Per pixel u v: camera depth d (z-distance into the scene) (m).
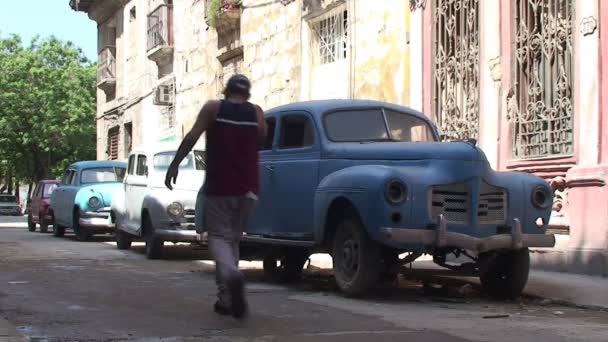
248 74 20.58
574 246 10.23
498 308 7.66
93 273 10.50
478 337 5.91
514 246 7.74
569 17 10.59
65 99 45.31
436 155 7.68
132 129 30.44
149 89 28.20
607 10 9.88
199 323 6.40
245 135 6.34
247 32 20.61
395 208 7.41
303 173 8.69
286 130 9.16
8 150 47.88
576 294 8.29
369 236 7.65
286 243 8.80
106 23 33.69
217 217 6.34
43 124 44.78
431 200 7.54
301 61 17.78
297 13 17.95
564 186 10.52
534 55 11.27
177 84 25.64
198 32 24.03
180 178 12.98
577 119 10.31
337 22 16.70
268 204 9.21
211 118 6.28
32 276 10.03
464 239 7.50
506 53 11.68
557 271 10.45
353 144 8.46
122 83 31.58
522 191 7.96
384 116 8.96
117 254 13.81
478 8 12.31
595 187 9.90
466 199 7.67
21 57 45.34
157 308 7.24
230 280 6.23
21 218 41.88
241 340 5.68
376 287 9.05
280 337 5.80
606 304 7.68
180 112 25.45
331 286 9.20
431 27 13.50
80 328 6.15
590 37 10.12
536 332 6.22
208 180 6.34
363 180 7.57
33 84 45.25
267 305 7.52
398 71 14.31
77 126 44.81
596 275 9.81
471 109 12.47
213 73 22.83
